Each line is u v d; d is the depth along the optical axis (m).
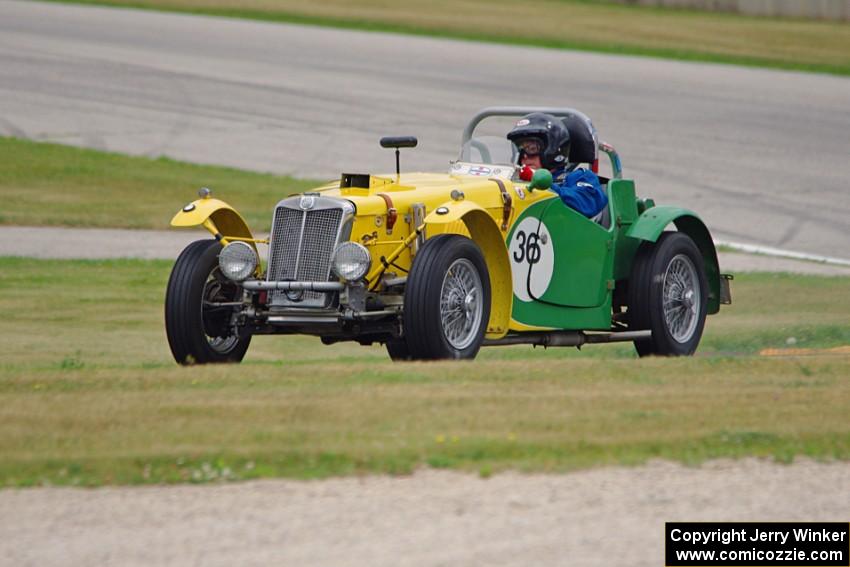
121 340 45.34
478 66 132.50
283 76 124.31
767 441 24.62
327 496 21.39
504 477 22.38
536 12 170.88
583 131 39.25
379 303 32.44
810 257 73.00
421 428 24.67
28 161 91.81
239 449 23.19
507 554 19.28
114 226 76.44
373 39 147.00
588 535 20.05
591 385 28.98
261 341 48.31
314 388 27.92
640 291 37.41
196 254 33.72
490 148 38.75
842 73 136.25
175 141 100.62
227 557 19.03
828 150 102.25
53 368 32.06
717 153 99.75
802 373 31.31
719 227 80.06
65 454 22.95
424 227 33.19
